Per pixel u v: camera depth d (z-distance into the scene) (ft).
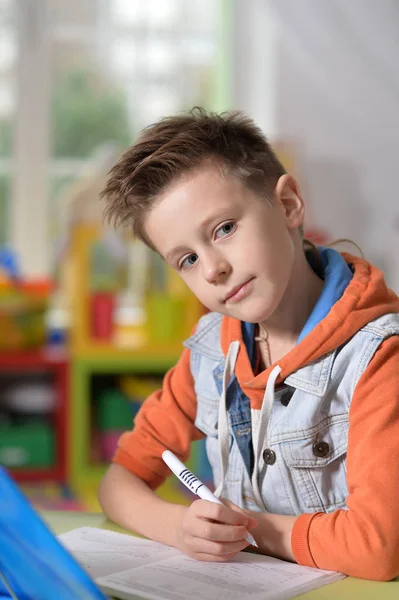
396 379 2.76
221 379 3.32
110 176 3.08
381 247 9.87
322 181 9.96
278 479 3.01
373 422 2.72
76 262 8.87
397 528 2.56
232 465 3.19
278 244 2.84
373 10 9.57
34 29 10.22
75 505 8.00
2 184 10.28
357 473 2.69
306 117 10.00
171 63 10.46
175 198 2.78
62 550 1.74
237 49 10.48
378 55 9.68
